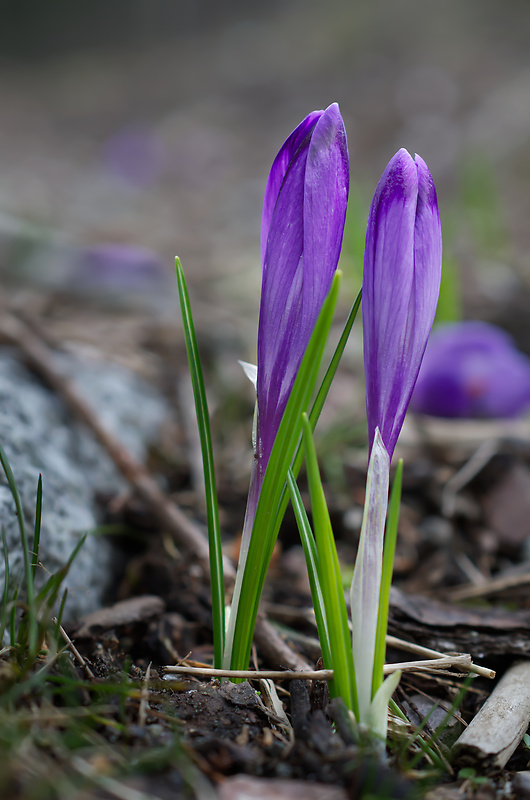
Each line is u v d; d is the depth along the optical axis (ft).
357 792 0.70
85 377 1.30
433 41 6.29
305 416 0.72
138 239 2.88
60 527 0.93
